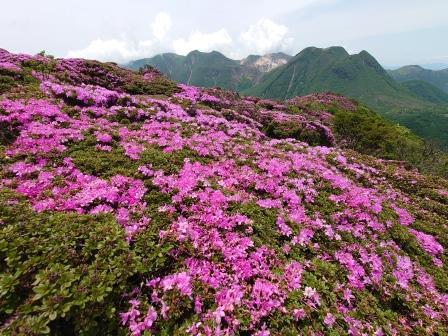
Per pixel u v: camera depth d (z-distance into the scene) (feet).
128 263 22.56
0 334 17.40
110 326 19.89
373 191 53.93
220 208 33.22
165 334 20.25
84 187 33.50
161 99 80.18
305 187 43.50
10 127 43.47
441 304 30.83
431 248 41.45
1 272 21.15
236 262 27.14
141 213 29.94
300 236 32.99
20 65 78.84
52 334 18.74
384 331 25.64
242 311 22.49
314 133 99.30
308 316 23.41
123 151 43.52
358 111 234.79
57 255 22.13
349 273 30.76
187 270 25.02
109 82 96.17
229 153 51.08
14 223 24.73
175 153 45.60
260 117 103.24
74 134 44.19
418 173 77.41
